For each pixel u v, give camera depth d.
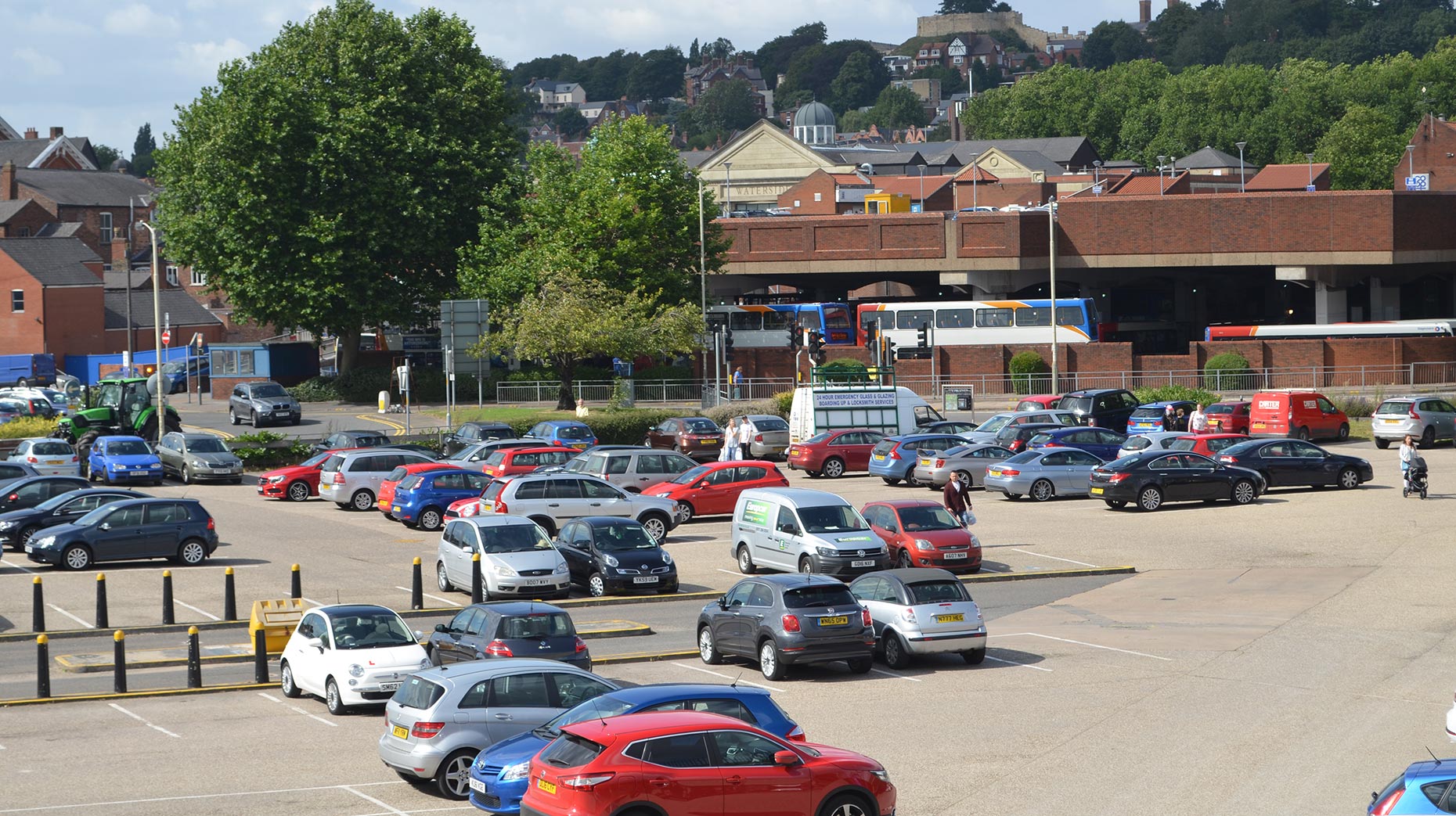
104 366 122.12
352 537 51.12
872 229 108.12
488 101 100.31
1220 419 71.94
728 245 99.94
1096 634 35.12
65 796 23.08
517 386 94.19
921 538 41.84
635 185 94.44
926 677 31.31
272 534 51.62
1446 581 39.31
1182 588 40.47
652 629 37.03
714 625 32.94
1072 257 106.38
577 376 96.25
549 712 23.30
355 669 28.77
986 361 97.38
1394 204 100.69
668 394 92.00
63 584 42.47
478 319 69.94
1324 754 24.30
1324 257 102.25
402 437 73.50
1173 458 53.84
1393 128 188.62
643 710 20.20
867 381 80.62
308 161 90.44
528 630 29.14
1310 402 70.75
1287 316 121.19
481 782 20.78
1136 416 72.31
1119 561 44.53
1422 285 117.50
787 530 41.84
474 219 99.00
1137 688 29.48
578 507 48.97
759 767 18.36
